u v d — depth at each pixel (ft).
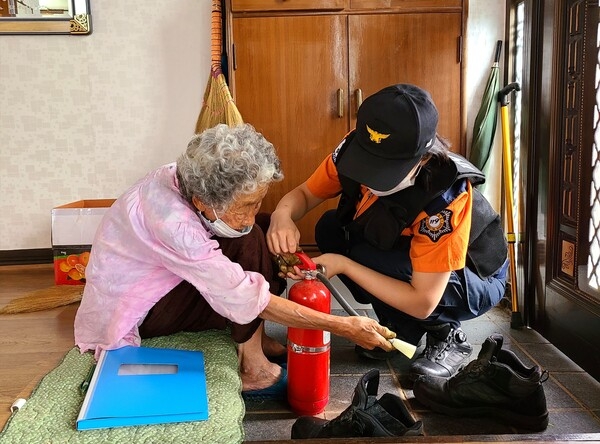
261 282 4.65
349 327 4.70
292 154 8.88
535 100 7.49
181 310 5.41
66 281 8.06
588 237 6.45
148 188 4.82
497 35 9.19
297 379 5.32
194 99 9.53
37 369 5.50
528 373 5.37
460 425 5.31
